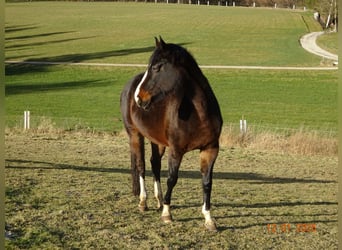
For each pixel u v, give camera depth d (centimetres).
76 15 9569
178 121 766
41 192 995
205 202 802
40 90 4106
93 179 1156
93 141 1975
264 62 5359
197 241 752
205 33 7606
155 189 922
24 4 11244
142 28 8119
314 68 4900
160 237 755
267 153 1802
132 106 877
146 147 1873
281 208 971
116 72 4959
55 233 755
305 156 1772
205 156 791
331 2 7781
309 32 7612
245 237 782
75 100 3650
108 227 795
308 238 793
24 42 6981
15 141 1897
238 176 1386
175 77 757
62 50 6331
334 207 1002
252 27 8144
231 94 3938
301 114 3247
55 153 1648
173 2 12331
